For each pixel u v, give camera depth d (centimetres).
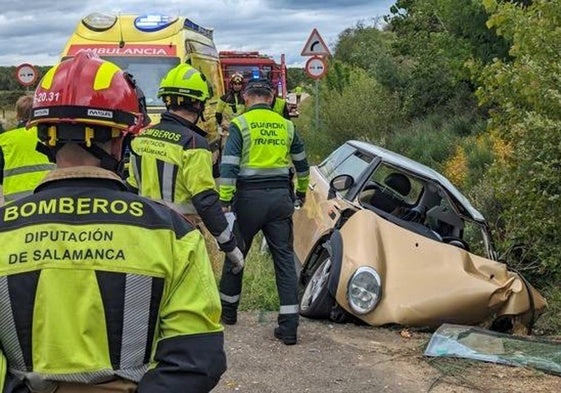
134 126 198
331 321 646
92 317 179
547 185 740
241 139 564
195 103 478
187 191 470
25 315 179
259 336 586
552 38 727
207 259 196
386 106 1881
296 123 2314
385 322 618
